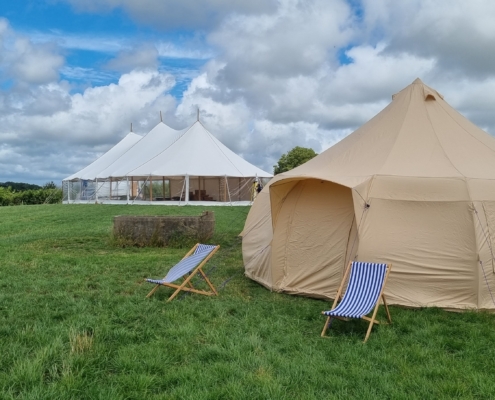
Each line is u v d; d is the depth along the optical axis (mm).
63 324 5543
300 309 6699
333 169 8031
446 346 5277
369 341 5340
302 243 7832
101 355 4582
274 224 8133
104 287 7668
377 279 6051
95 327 5422
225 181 28391
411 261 6848
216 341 5133
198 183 29203
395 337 5457
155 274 8844
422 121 8156
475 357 4891
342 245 7422
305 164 9078
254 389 4004
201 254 7668
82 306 6328
